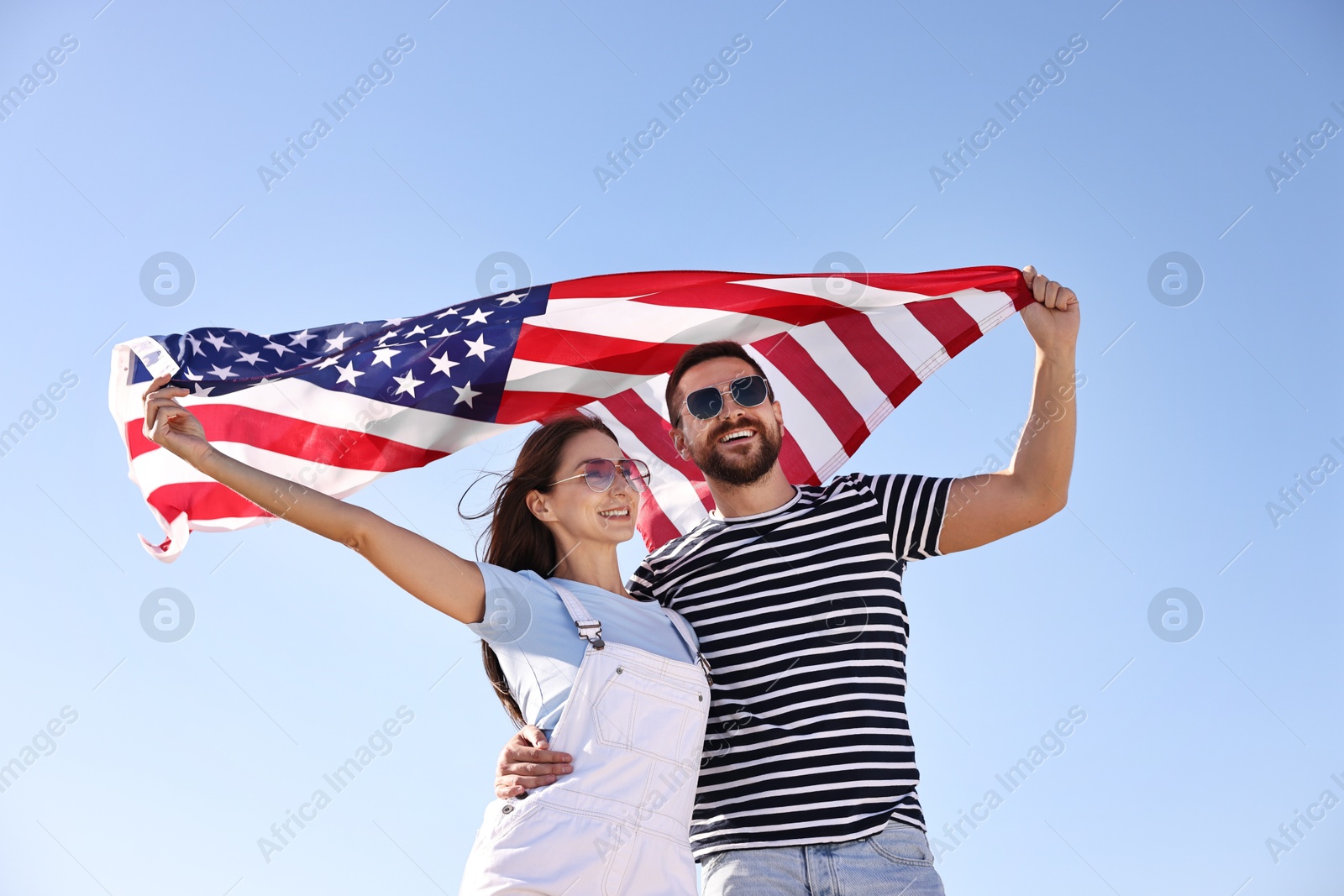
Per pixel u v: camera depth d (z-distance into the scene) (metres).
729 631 4.43
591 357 5.40
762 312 5.42
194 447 3.87
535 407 5.42
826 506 4.72
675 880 3.75
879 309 5.41
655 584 4.81
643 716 3.88
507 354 5.23
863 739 4.15
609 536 4.47
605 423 5.64
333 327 5.14
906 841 4.04
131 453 4.64
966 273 5.09
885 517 4.69
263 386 4.85
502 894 3.53
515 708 4.50
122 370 4.46
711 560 4.66
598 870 3.60
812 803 4.04
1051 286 5.03
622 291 5.16
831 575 4.50
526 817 3.66
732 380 4.92
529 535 4.58
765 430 4.84
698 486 5.57
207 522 4.77
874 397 5.42
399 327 5.12
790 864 4.01
